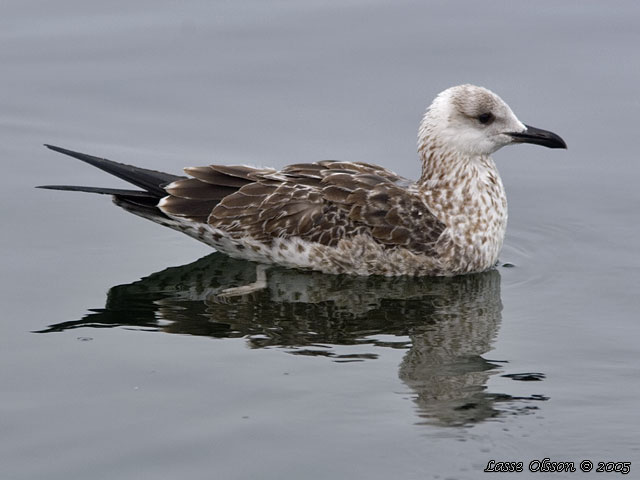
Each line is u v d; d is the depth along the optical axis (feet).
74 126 62.18
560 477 33.17
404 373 39.50
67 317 44.32
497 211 49.49
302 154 59.16
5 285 47.19
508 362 40.55
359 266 48.80
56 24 70.69
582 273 49.11
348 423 36.01
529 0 71.82
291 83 65.05
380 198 48.42
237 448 34.50
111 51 68.13
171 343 41.98
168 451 34.32
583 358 40.88
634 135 60.39
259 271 49.67
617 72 64.95
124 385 38.45
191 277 48.88
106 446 34.60
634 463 33.83
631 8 70.85
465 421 36.11
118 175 50.11
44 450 34.35
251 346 41.81
